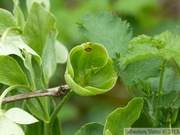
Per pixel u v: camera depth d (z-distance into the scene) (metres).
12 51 0.31
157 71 0.32
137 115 0.30
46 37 0.34
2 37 0.32
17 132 0.29
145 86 0.32
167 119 0.32
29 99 0.33
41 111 0.33
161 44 0.29
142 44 0.30
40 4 0.35
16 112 0.30
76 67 0.31
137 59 0.30
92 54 0.31
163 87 0.33
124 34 0.34
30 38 0.34
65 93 0.33
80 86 0.29
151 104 0.32
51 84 0.74
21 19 0.34
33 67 0.33
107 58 0.31
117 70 0.31
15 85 0.32
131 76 0.32
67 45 0.76
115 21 0.34
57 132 0.34
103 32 0.34
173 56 0.29
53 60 0.35
